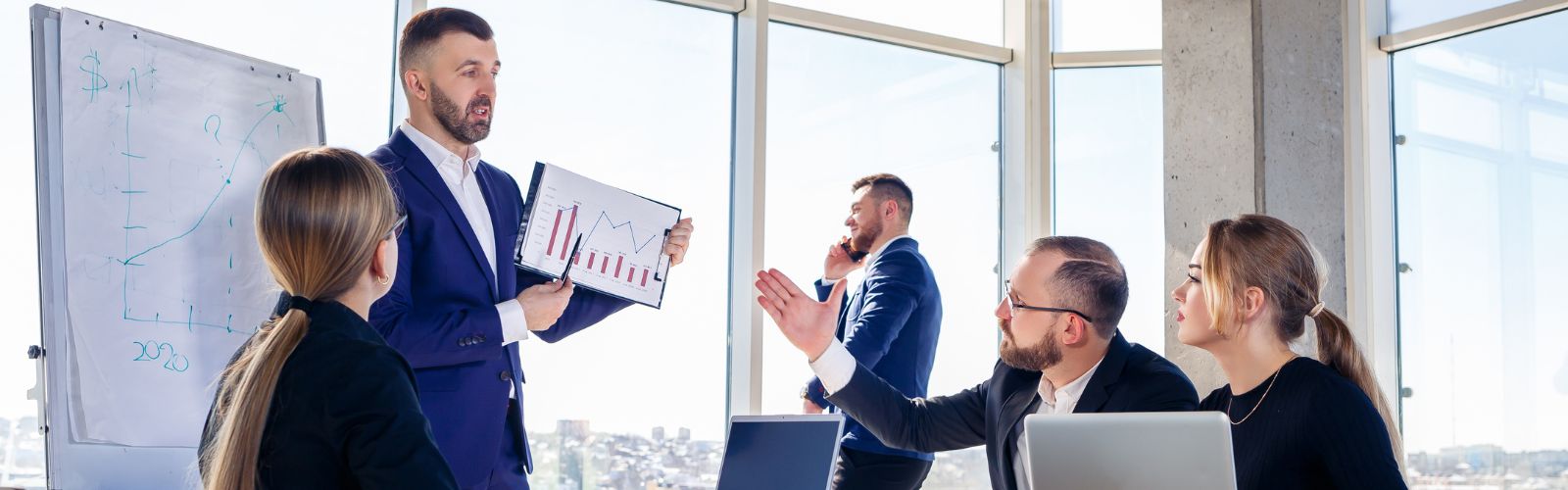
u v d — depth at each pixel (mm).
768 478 2863
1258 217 2270
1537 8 4066
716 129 4258
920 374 3830
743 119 4238
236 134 2959
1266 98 3857
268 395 1517
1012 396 2545
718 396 4184
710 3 4215
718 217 4238
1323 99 4016
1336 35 4098
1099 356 2459
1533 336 4105
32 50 2670
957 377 4543
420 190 2686
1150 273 4508
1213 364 3859
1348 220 4230
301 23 3559
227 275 2871
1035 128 4621
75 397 2598
